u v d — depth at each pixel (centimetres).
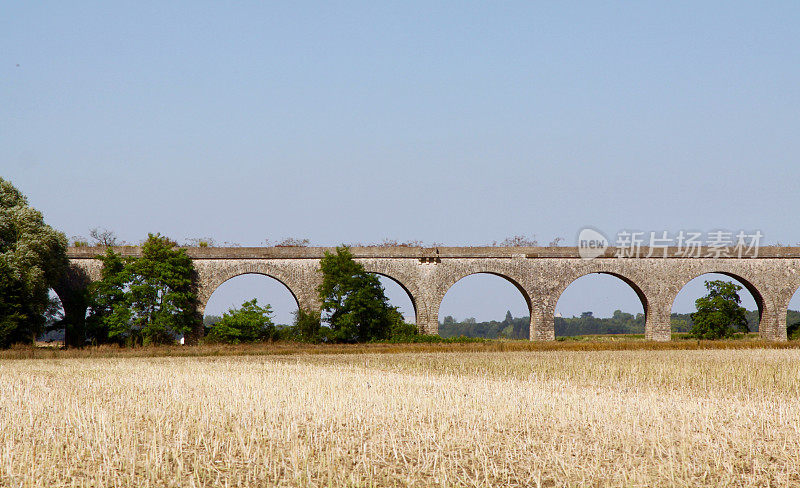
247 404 2220
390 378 2948
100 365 3603
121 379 2889
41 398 2342
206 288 5278
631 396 2489
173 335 5184
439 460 1628
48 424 1928
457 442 1777
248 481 1482
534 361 3831
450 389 2602
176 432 1856
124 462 1584
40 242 4750
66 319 5103
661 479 1505
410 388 2623
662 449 1720
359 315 5281
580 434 1867
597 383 2945
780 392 2730
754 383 2956
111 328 5006
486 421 2016
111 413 2084
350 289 5244
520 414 2111
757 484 1500
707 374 3212
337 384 2706
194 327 5266
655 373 3259
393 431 1886
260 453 1664
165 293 5094
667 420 2042
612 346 4956
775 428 1950
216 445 1686
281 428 1902
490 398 2378
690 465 1588
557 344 4972
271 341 5247
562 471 1550
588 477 1512
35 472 1498
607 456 1669
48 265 4850
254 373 3122
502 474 1530
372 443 1766
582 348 4906
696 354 4300
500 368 3497
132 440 1766
